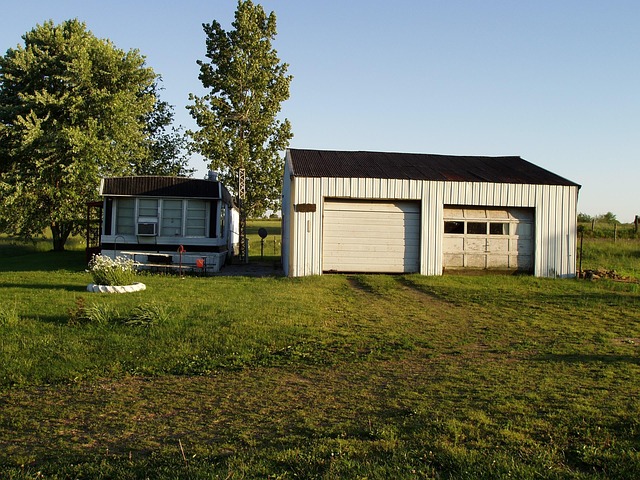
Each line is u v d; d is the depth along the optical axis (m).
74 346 8.29
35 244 36.78
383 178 18.62
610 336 9.38
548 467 4.23
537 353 8.16
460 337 9.38
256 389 6.60
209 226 20.95
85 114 26.86
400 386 6.57
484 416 5.34
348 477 4.10
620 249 27.70
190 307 11.34
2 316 9.63
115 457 4.65
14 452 4.80
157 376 7.22
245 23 31.55
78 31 28.89
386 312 11.82
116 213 20.70
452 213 19.08
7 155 26.94
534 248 19.23
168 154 40.97
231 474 4.19
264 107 32.47
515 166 21.98
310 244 18.44
